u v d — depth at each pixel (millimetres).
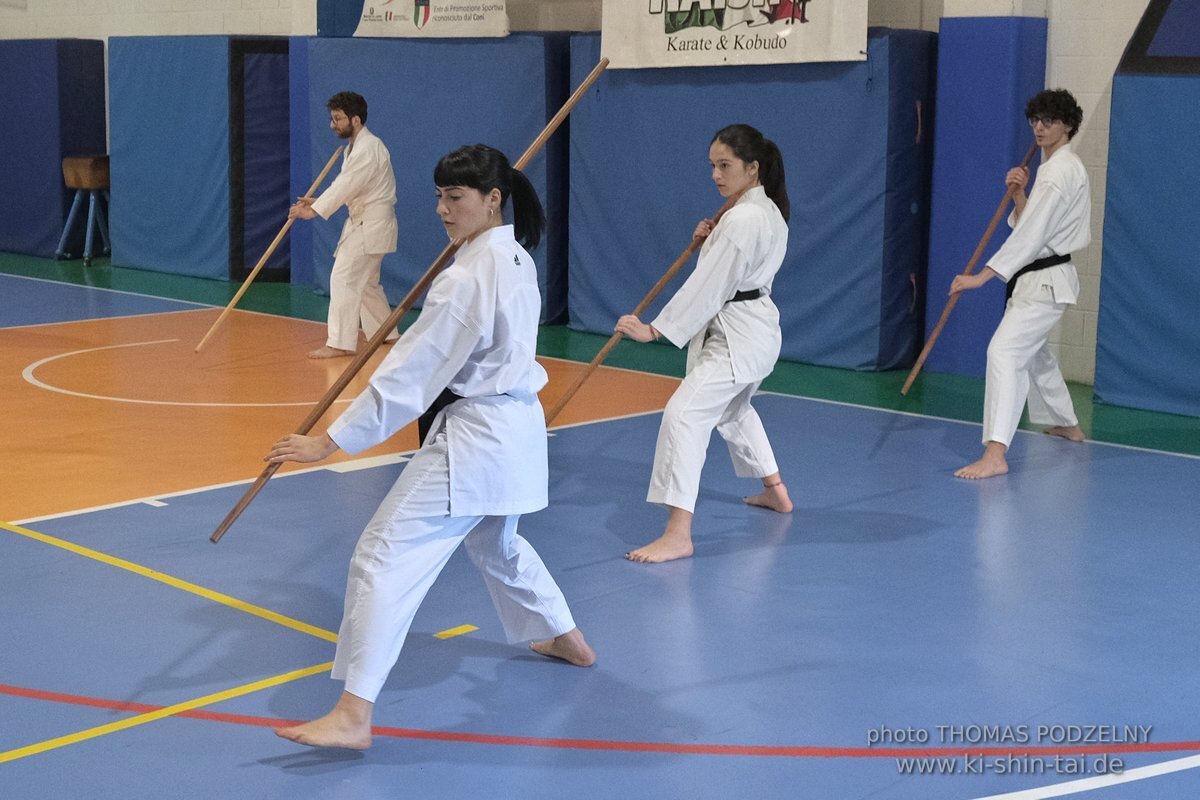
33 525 6820
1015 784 4219
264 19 16875
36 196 18438
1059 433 9133
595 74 6125
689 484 6449
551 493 7605
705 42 11602
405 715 4699
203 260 16516
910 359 11508
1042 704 4844
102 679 4953
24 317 13445
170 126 16547
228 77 15781
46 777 4191
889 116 10859
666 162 12102
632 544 6707
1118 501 7555
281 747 4434
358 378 10734
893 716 4727
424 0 13539
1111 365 10242
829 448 8734
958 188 10938
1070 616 5746
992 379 8125
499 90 13148
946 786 4199
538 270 13320
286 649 5270
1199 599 5973
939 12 11711
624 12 12086
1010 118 10602
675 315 6324
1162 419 9773
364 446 4219
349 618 4324
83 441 8570
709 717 4699
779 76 11359
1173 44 9805
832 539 6805
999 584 6145
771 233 6410
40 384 10266
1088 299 11000
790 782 4223
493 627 5559
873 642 5430
